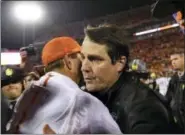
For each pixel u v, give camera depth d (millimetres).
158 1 1162
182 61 1631
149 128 644
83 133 686
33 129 710
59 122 703
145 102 680
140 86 755
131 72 841
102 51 772
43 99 729
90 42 786
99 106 724
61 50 820
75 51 830
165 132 660
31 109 725
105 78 782
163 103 729
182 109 939
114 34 785
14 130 738
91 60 787
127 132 681
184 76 1331
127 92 740
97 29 782
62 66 826
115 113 747
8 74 1238
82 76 852
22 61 1204
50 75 769
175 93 1236
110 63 777
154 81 1559
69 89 730
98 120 699
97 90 792
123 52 793
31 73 1048
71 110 704
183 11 1192
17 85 1251
